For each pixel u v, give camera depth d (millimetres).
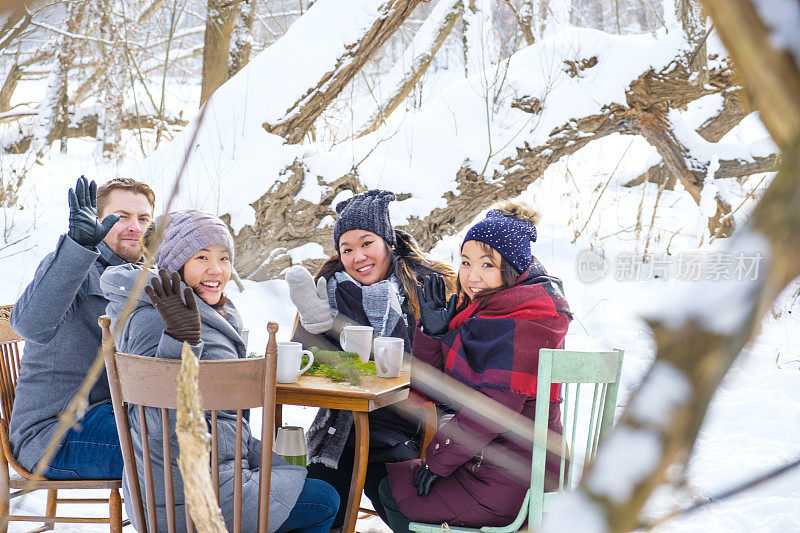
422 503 2447
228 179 6602
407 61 8750
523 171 7348
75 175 9336
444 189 7160
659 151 7828
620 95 7473
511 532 2301
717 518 2891
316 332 3029
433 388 2527
